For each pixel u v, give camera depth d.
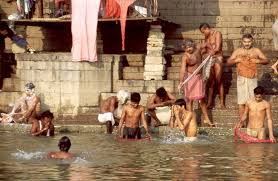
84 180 17.53
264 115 27.48
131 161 21.11
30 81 34.94
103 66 34.56
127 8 35.22
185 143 26.48
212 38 32.66
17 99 34.75
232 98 33.19
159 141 27.17
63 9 38.03
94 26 34.78
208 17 40.53
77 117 34.34
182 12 40.72
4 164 20.19
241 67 30.52
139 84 34.31
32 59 34.84
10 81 36.03
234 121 31.91
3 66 37.72
